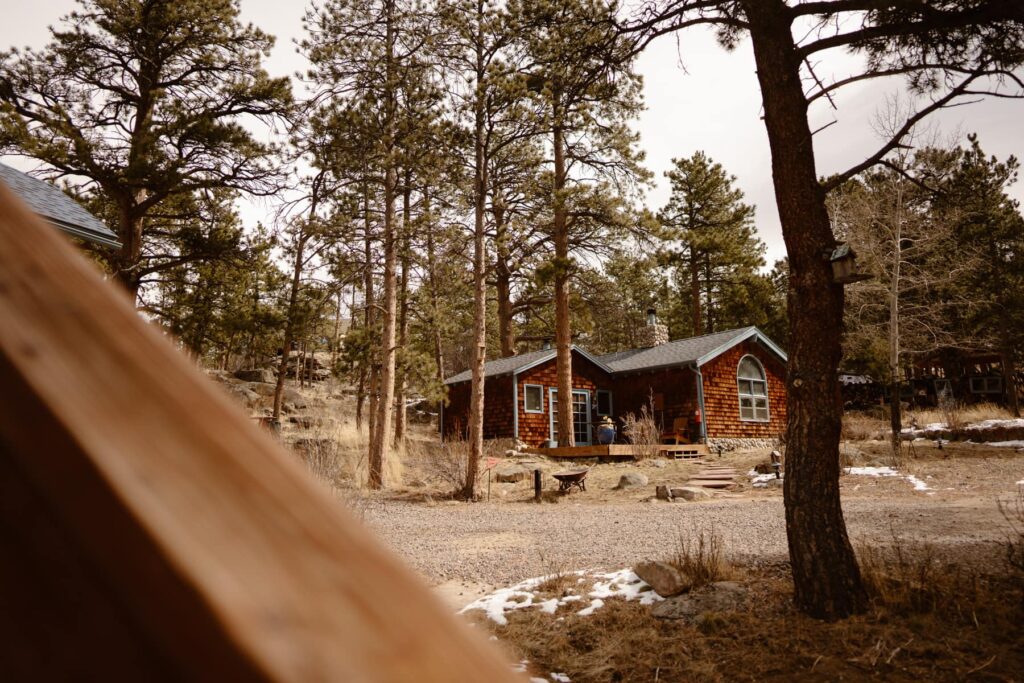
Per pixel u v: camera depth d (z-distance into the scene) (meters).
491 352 41.78
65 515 0.19
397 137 15.47
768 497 12.85
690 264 35.22
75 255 0.27
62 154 14.48
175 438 0.21
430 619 0.21
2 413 0.20
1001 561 5.52
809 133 5.30
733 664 4.08
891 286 17.61
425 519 11.30
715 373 22.66
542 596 5.68
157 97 15.98
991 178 25.61
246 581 0.18
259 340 21.31
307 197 15.77
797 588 4.80
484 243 15.40
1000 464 14.02
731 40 7.24
